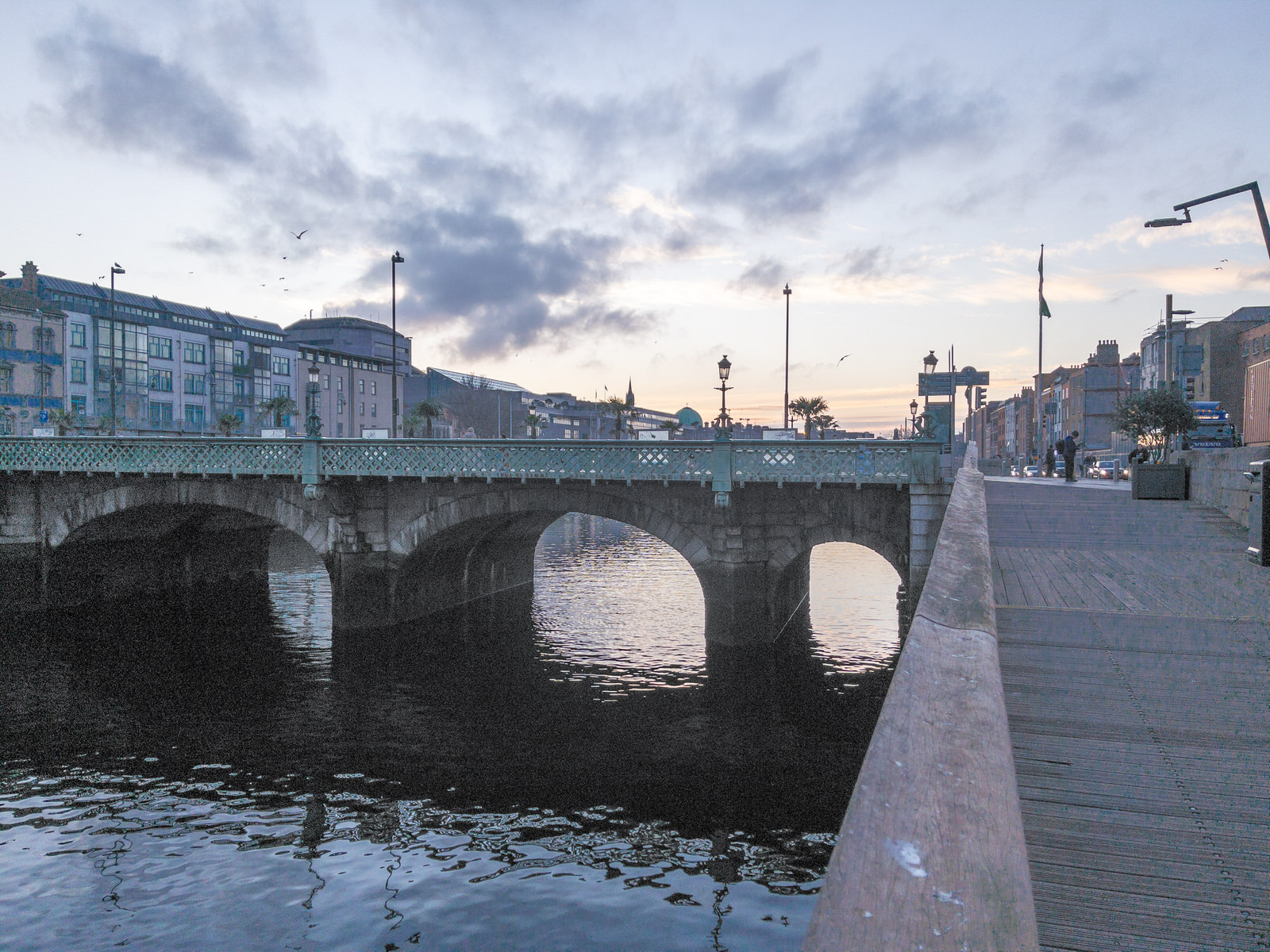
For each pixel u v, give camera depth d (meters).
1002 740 2.71
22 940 13.01
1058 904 3.16
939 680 3.29
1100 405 86.81
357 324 111.50
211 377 82.62
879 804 2.27
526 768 19.67
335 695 24.92
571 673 26.91
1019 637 7.38
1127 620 8.03
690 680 25.95
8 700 24.72
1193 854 3.54
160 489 32.09
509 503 29.20
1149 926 3.01
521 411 122.94
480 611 37.06
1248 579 10.19
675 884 14.59
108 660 28.83
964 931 1.67
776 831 16.61
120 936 13.08
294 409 84.69
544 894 14.27
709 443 24.97
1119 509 17.45
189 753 20.72
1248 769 4.45
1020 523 15.52
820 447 24.45
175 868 15.20
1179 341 68.19
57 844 16.12
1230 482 16.17
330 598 41.09
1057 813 3.94
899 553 25.66
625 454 25.80
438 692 25.08
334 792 18.47
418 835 16.48
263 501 30.95
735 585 26.80
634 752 20.56
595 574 50.16
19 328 64.44
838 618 35.19
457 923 13.35
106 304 75.06
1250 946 2.87
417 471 27.50
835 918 1.75
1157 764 4.53
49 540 33.53
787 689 24.83
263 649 30.38
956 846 2.03
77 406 69.62
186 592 41.34
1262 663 6.52
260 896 14.22
